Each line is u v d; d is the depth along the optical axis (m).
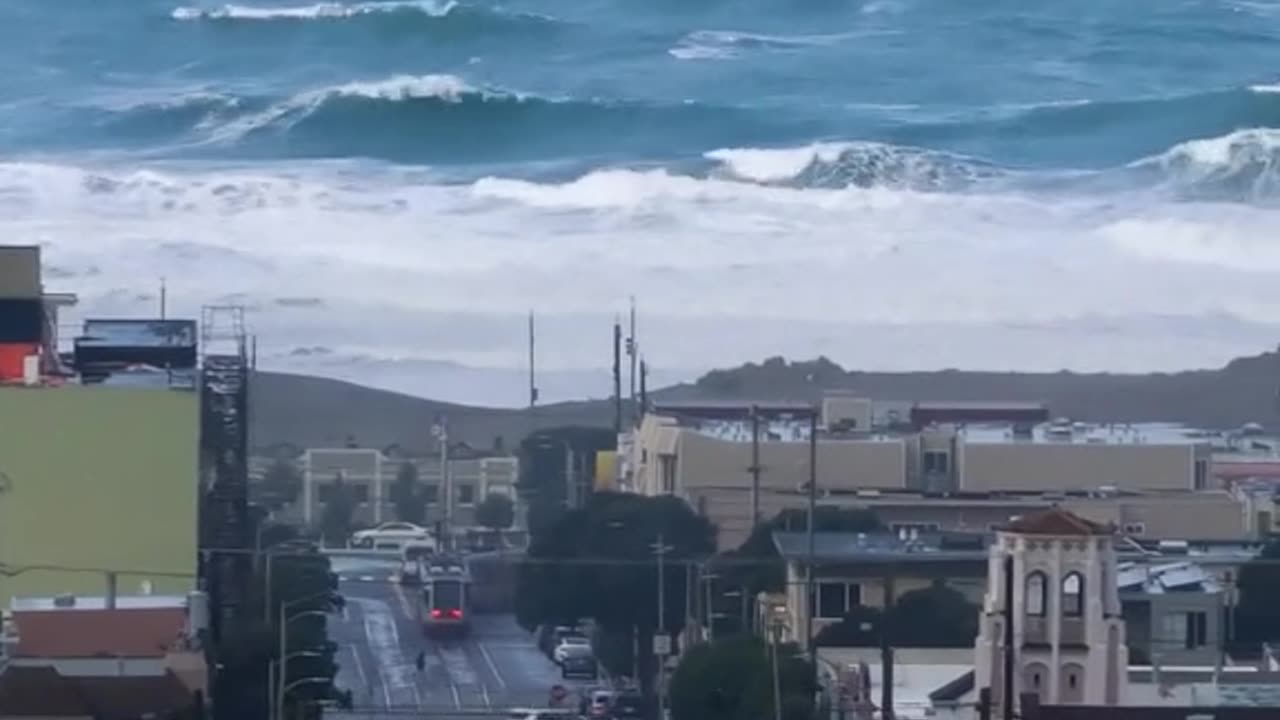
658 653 147.00
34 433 113.44
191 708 97.88
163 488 114.12
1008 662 101.12
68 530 113.62
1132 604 138.50
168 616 104.31
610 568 154.12
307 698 126.00
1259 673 116.06
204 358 155.12
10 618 104.31
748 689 126.88
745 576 151.75
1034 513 135.88
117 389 114.12
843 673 129.50
